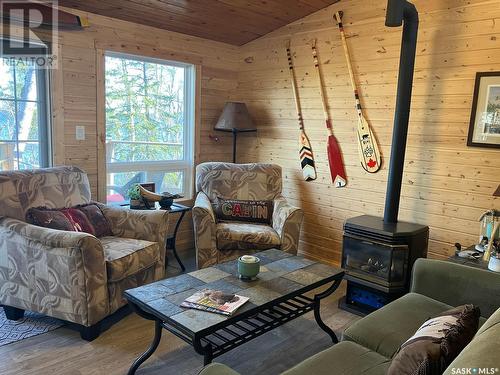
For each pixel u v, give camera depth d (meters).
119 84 3.66
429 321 1.39
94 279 2.30
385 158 3.36
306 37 3.78
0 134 2.96
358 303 2.96
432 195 3.12
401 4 2.55
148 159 3.96
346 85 3.55
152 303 1.83
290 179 4.08
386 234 2.75
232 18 3.66
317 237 3.91
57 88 3.11
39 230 2.33
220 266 2.33
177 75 4.07
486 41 2.78
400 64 2.81
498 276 1.93
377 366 1.48
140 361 2.03
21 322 2.54
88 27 3.21
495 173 2.80
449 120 2.98
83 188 3.03
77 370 2.08
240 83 4.43
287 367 2.20
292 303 2.46
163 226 2.91
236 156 4.54
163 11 3.36
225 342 2.02
